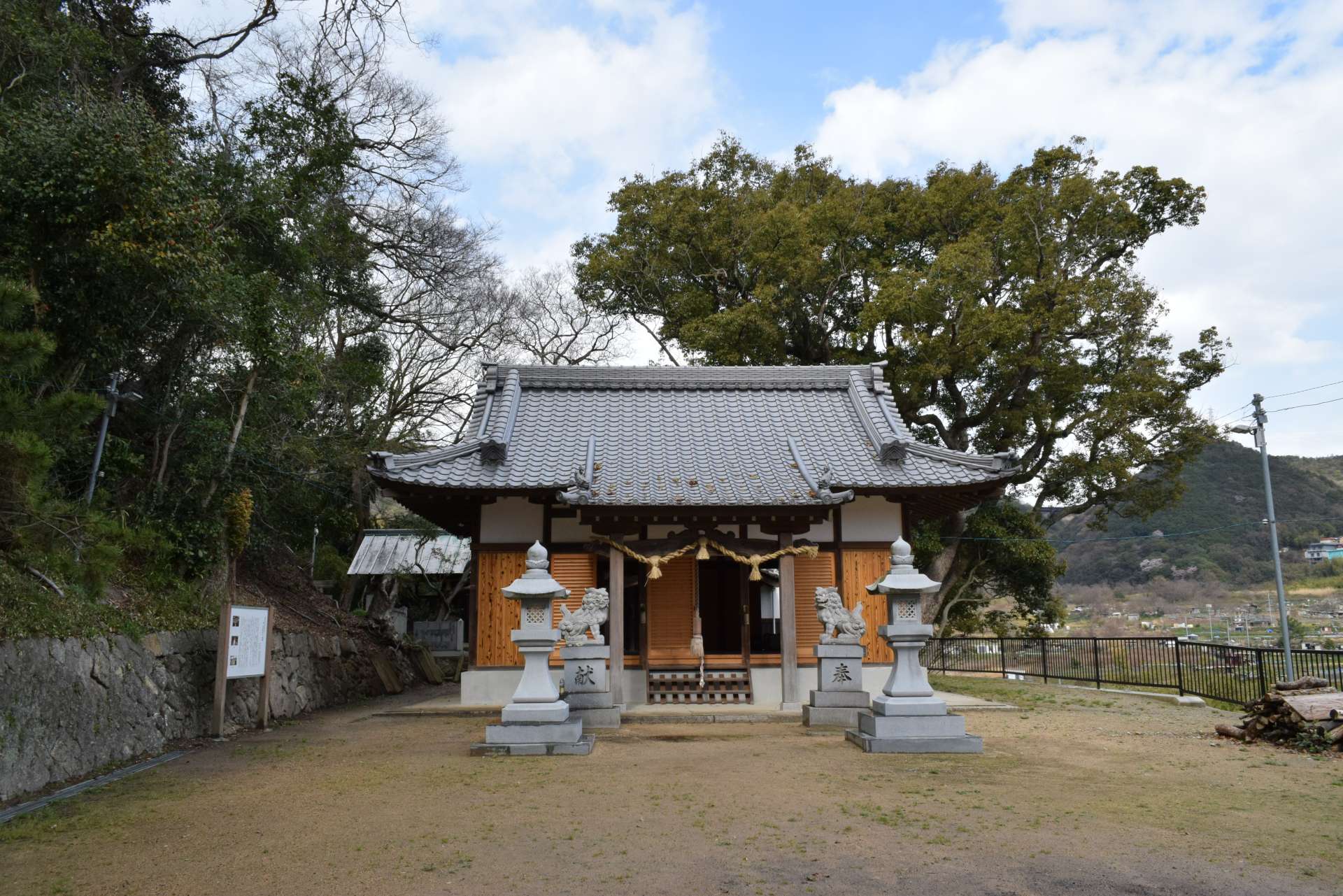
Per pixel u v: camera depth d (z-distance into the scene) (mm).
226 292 13312
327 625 19625
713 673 15406
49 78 12719
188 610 12984
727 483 15242
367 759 9727
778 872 5441
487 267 27656
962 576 28844
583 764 9281
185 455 14914
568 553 15914
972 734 11477
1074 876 5348
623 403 18391
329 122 19453
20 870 5605
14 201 10266
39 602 9102
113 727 9547
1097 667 18781
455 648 30094
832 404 18828
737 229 29500
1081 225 26797
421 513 16953
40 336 7465
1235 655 14766
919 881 5266
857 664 13289
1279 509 61094
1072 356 27266
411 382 27484
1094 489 27219
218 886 5289
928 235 30859
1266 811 6969
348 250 22781
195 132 16594
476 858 5758
